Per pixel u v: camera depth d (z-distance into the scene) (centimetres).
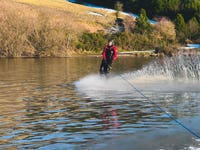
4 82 3048
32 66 4828
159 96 2338
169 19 14050
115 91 2534
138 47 9506
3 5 7356
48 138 1389
